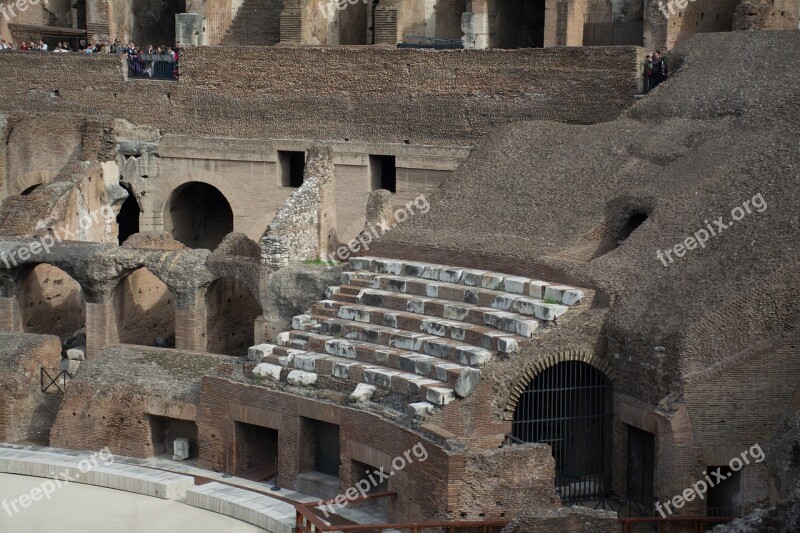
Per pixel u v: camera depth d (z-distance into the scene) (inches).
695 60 2294.5
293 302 2172.7
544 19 2795.3
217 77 2723.9
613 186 2081.7
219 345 2343.8
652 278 1845.5
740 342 1699.1
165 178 2768.2
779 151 1948.8
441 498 1651.1
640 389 1766.7
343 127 2628.0
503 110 2492.6
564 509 1518.2
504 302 1914.4
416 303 2000.5
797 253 1737.2
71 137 2731.3
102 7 3021.7
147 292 2436.0
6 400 2146.9
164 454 2102.6
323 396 1913.1
